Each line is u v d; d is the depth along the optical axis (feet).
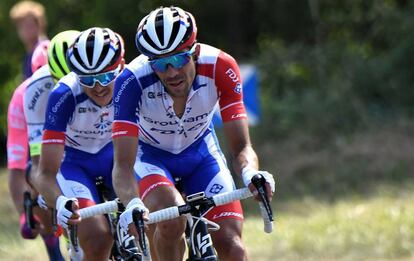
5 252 60.85
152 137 35.32
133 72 32.65
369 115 93.91
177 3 116.47
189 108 33.68
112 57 34.60
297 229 60.75
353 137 89.61
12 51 120.88
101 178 39.96
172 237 32.96
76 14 117.50
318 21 116.26
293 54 106.83
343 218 62.69
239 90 33.45
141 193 34.40
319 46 108.99
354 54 104.42
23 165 45.14
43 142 35.94
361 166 81.20
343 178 79.25
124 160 31.94
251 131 94.84
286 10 115.34
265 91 104.63
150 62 31.30
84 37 34.58
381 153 83.76
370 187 75.36
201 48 33.55
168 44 30.55
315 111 94.58
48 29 116.78
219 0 115.96
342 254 53.83
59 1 116.47
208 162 36.11
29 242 64.18
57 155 35.88
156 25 30.76
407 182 74.38
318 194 75.97
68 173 38.75
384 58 101.09
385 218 60.75
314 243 56.08
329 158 85.10
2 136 123.95
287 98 99.60
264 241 58.39
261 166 87.04
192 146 36.06
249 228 63.16
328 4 118.21
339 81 99.45
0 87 123.85
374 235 56.49
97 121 37.50
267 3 115.34
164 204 33.27
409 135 87.86
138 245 31.24
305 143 90.58
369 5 113.70
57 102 36.01
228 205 33.35
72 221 31.37
